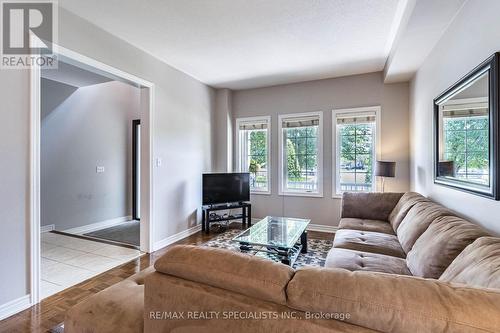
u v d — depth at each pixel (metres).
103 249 3.58
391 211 3.34
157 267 1.16
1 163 1.99
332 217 4.51
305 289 0.90
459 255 1.44
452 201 2.37
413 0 2.14
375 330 0.80
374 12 2.52
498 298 0.75
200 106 4.63
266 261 1.07
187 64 3.84
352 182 4.44
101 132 5.07
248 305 0.96
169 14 2.53
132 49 3.17
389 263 2.00
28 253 2.14
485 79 1.75
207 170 4.84
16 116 2.06
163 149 3.72
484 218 1.81
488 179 1.71
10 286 2.04
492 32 1.68
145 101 3.47
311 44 3.20
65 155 4.56
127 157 5.55
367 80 4.26
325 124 4.54
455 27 2.25
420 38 2.64
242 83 4.78
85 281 2.62
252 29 2.84
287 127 4.83
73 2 2.31
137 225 5.12
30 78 2.13
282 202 4.87
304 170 4.77
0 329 1.88
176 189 4.01
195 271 1.08
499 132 1.60
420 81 3.40
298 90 4.73
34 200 2.16
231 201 4.66
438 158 2.67
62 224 4.52
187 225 4.27
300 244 3.51
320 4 2.39
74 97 4.67
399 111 4.10
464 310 0.73
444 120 2.51
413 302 0.77
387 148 4.17
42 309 2.12
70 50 2.46
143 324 1.25
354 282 0.87
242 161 5.23
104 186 5.11
